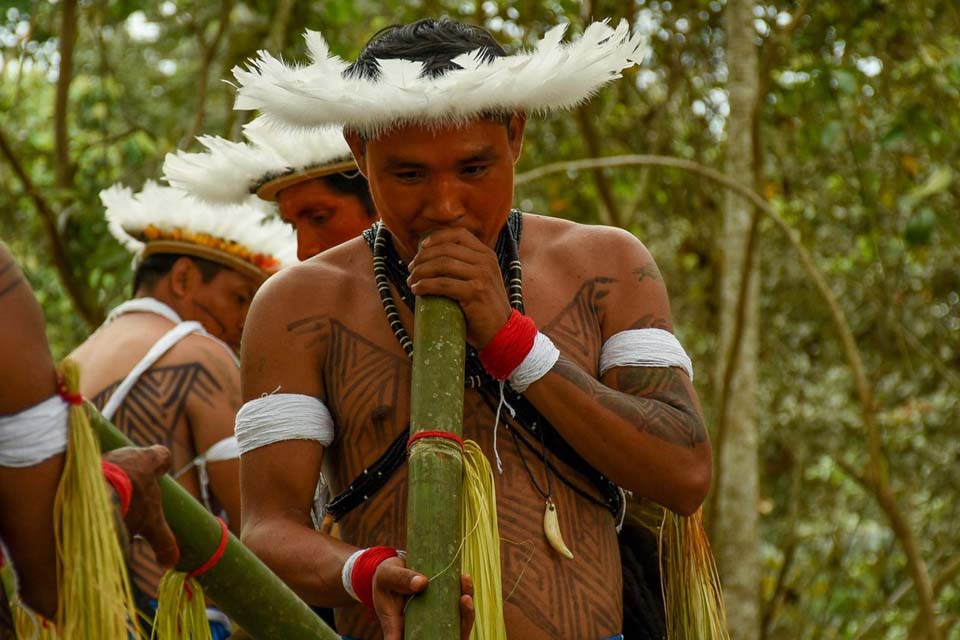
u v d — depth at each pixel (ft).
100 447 7.56
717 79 30.19
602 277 10.02
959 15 28.58
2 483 6.88
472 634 8.64
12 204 28.96
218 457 15.29
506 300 9.11
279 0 28.96
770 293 34.83
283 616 8.15
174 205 16.07
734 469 26.05
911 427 36.01
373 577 8.73
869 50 28.63
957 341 35.27
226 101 29.58
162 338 15.62
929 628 26.81
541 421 9.55
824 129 26.50
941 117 27.84
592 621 9.45
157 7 31.76
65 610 6.95
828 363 36.22
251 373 9.91
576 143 32.12
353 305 9.93
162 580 8.45
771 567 37.50
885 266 31.42
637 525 10.69
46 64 27.94
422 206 9.02
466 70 8.64
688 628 10.52
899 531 26.37
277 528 9.48
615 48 9.13
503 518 9.37
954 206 30.76
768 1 27.27
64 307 30.91
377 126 8.88
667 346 9.84
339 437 9.82
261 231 16.24
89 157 31.27
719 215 32.40
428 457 8.56
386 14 33.68
